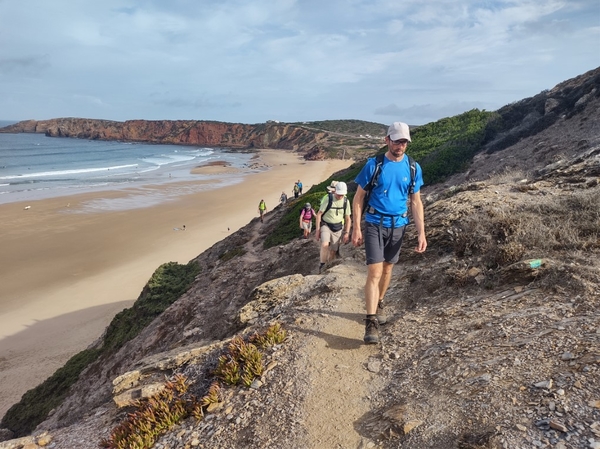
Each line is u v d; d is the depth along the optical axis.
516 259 5.34
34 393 15.57
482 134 24.81
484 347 3.98
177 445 4.13
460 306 5.01
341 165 111.25
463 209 7.75
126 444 4.34
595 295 4.17
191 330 11.95
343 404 3.90
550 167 10.12
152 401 4.74
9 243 35.75
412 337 4.68
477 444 2.86
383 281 5.10
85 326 22.72
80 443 5.10
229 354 5.07
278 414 3.98
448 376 3.75
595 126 17.16
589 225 5.61
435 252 6.88
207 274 18.23
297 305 6.27
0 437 13.48
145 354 12.98
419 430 3.24
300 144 172.00
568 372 3.22
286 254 13.25
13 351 20.38
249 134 195.50
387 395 3.85
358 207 4.57
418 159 26.19
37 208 47.78
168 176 79.88
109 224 42.00
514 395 3.20
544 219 6.18
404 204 4.56
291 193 62.16
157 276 19.27
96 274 29.88
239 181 74.38
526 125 22.77
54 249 34.62
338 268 7.64
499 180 11.03
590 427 2.67
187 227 41.78
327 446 3.45
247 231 25.58
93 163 104.44
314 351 4.79
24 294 26.55
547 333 3.82
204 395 4.69
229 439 3.92
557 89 26.44
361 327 5.19
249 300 7.28
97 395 12.27
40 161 105.19
